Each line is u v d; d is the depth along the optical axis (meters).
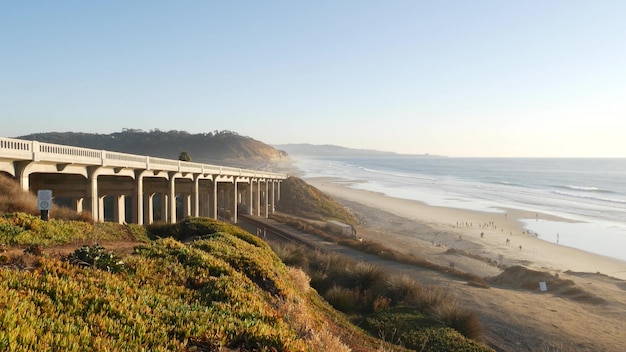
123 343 6.35
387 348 15.43
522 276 38.56
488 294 30.47
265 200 81.56
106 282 9.02
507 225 76.81
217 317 8.44
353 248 47.84
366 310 22.27
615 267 48.75
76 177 31.53
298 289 18.27
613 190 152.88
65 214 22.73
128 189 37.47
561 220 82.50
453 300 24.48
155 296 9.24
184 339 7.06
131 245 18.81
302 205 94.56
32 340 5.57
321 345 9.63
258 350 7.37
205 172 51.81
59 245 16.22
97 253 11.21
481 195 130.88
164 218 47.66
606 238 65.62
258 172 78.06
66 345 5.81
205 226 28.25
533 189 154.25
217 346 7.15
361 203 107.69
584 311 27.75
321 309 18.30
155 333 7.06
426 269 38.59
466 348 17.08
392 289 24.41
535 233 69.44
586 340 22.11
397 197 123.12
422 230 72.19
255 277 14.70
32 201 22.48
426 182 184.88
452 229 73.00
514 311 26.45
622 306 29.11
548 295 32.28
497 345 20.66
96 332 6.54
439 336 18.22
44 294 7.38
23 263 9.68
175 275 11.83
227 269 13.38
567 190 151.50
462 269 45.00
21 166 23.42
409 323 19.62
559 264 49.94
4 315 5.84
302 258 30.75
